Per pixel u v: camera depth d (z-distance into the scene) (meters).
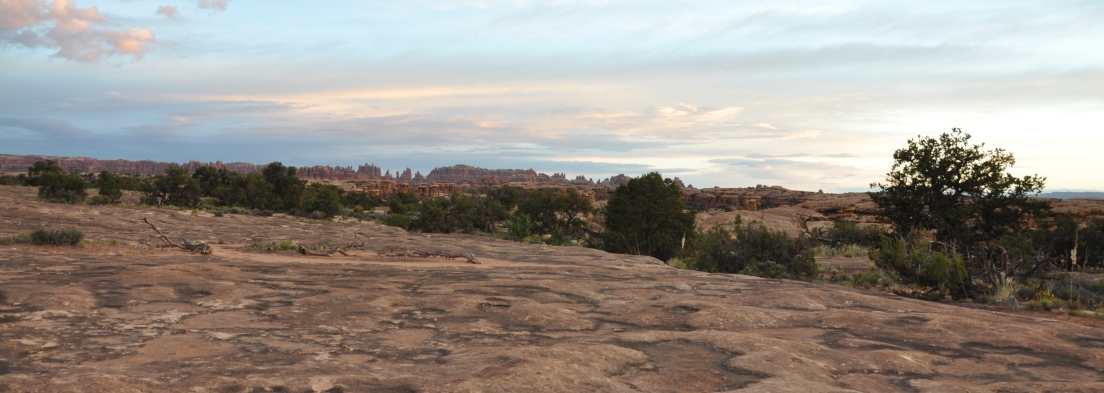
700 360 6.27
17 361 5.51
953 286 14.95
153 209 50.06
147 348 6.21
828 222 64.50
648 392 5.09
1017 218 31.94
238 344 6.59
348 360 5.98
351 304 9.38
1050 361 6.73
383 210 101.69
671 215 42.44
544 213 62.78
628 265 21.16
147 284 10.42
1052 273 21.25
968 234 31.56
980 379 5.91
